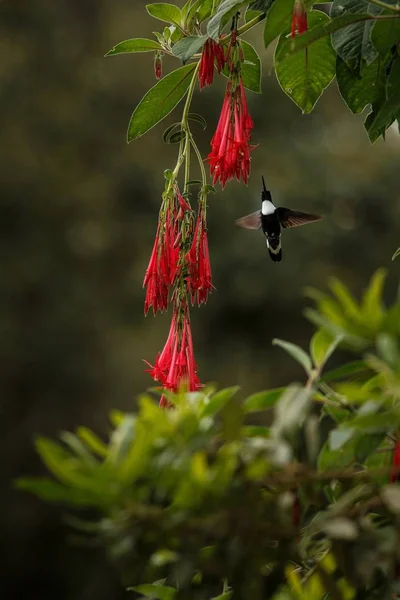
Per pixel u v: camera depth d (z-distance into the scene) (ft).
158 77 10.12
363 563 5.32
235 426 5.29
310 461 5.43
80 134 62.85
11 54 63.21
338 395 6.15
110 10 66.59
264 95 64.28
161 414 5.08
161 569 5.65
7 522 53.62
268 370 61.11
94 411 57.41
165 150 64.03
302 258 61.62
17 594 52.75
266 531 5.22
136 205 63.82
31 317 59.16
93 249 62.23
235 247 61.41
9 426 56.29
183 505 5.03
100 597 50.88
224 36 9.55
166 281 9.49
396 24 7.72
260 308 61.62
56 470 4.77
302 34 7.52
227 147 9.37
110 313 60.59
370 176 63.82
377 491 5.59
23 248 60.18
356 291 61.31
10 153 61.05
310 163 64.13
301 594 5.88
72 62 64.44
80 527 4.97
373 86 9.13
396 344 4.93
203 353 61.16
